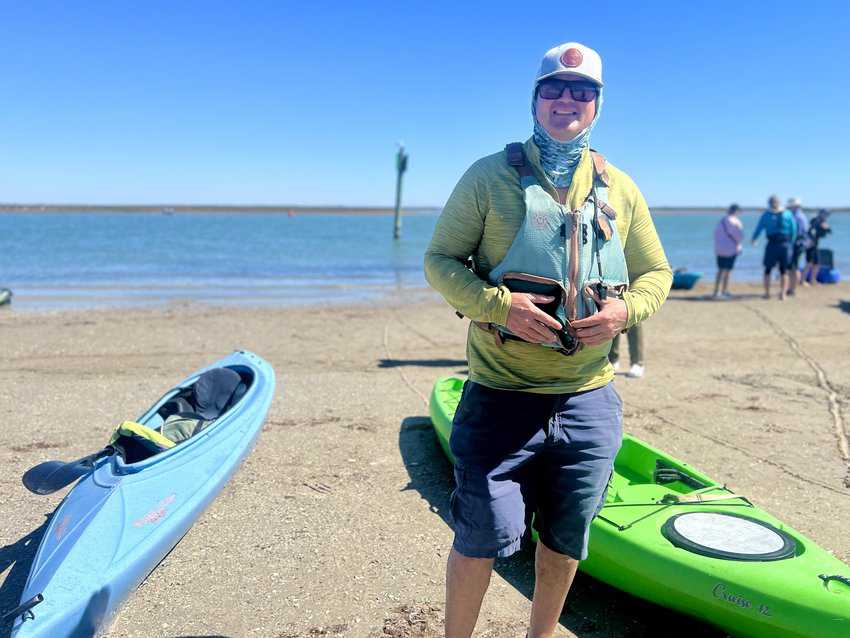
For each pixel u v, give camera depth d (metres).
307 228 81.69
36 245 39.31
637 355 8.19
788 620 2.70
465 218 2.16
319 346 10.31
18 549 3.92
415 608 3.34
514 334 2.07
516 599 3.43
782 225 14.97
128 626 3.18
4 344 10.01
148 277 22.08
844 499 4.66
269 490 4.77
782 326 12.07
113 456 3.92
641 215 2.30
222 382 5.31
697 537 3.16
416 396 7.34
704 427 6.29
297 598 3.43
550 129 2.11
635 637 3.15
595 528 3.37
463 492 2.13
